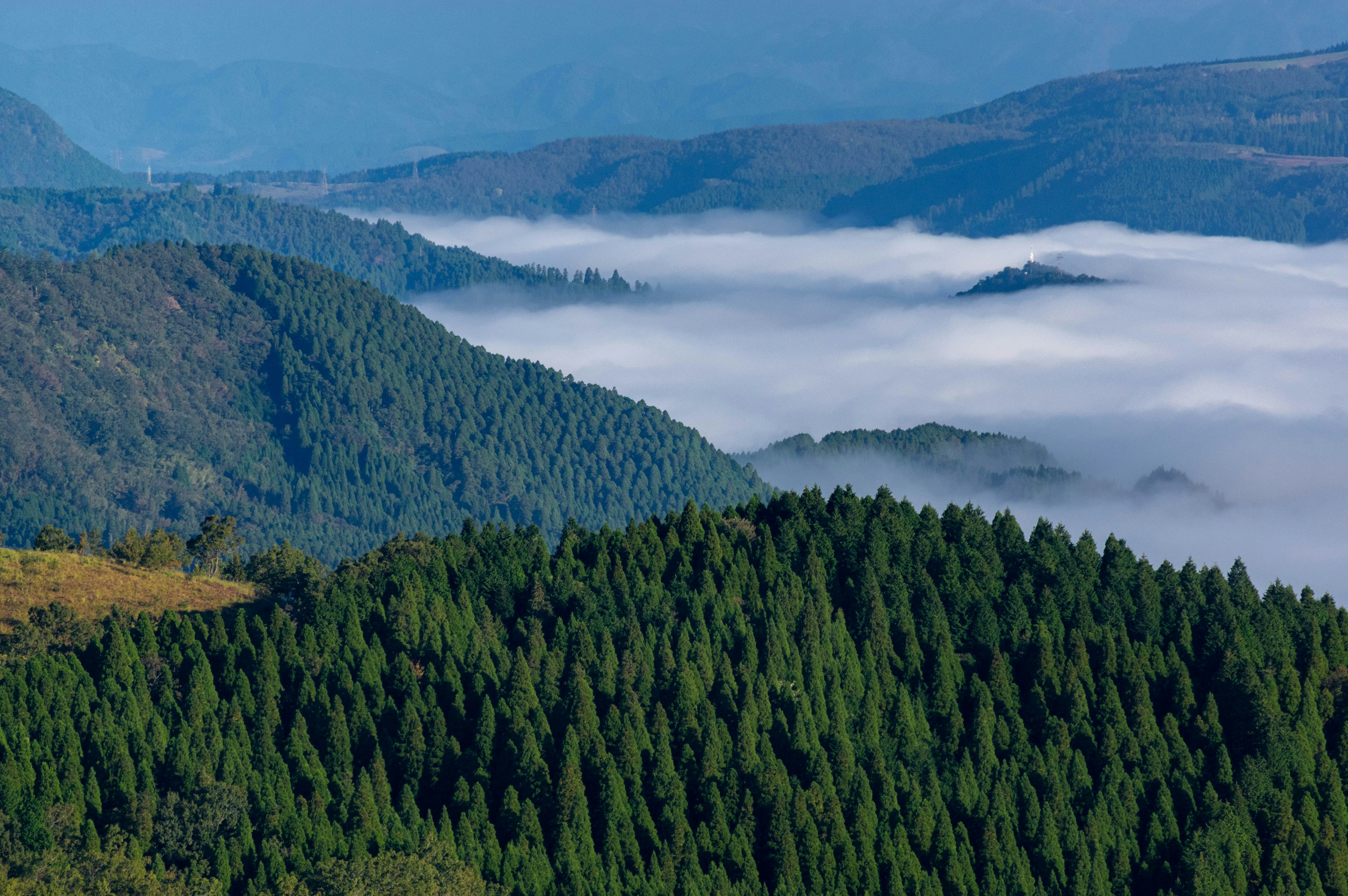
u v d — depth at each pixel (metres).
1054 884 174.62
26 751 153.38
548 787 167.12
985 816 178.88
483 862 157.00
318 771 164.38
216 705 174.12
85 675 170.12
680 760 177.88
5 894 126.88
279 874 144.75
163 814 148.00
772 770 173.50
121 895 133.00
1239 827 182.62
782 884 164.62
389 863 144.75
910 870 169.88
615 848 162.38
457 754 173.12
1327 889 182.88
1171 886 179.00
